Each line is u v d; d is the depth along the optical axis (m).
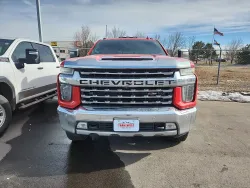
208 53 24.47
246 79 13.62
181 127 2.95
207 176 2.80
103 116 2.83
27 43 5.09
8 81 4.11
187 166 3.04
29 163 3.09
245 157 3.31
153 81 2.78
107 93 2.85
